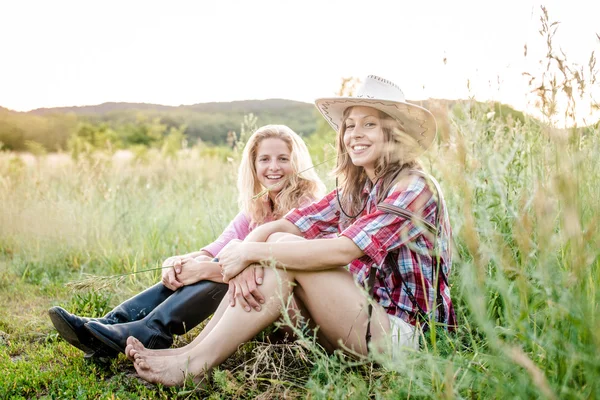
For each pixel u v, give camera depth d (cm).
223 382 229
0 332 338
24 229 575
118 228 577
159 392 242
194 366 240
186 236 562
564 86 192
